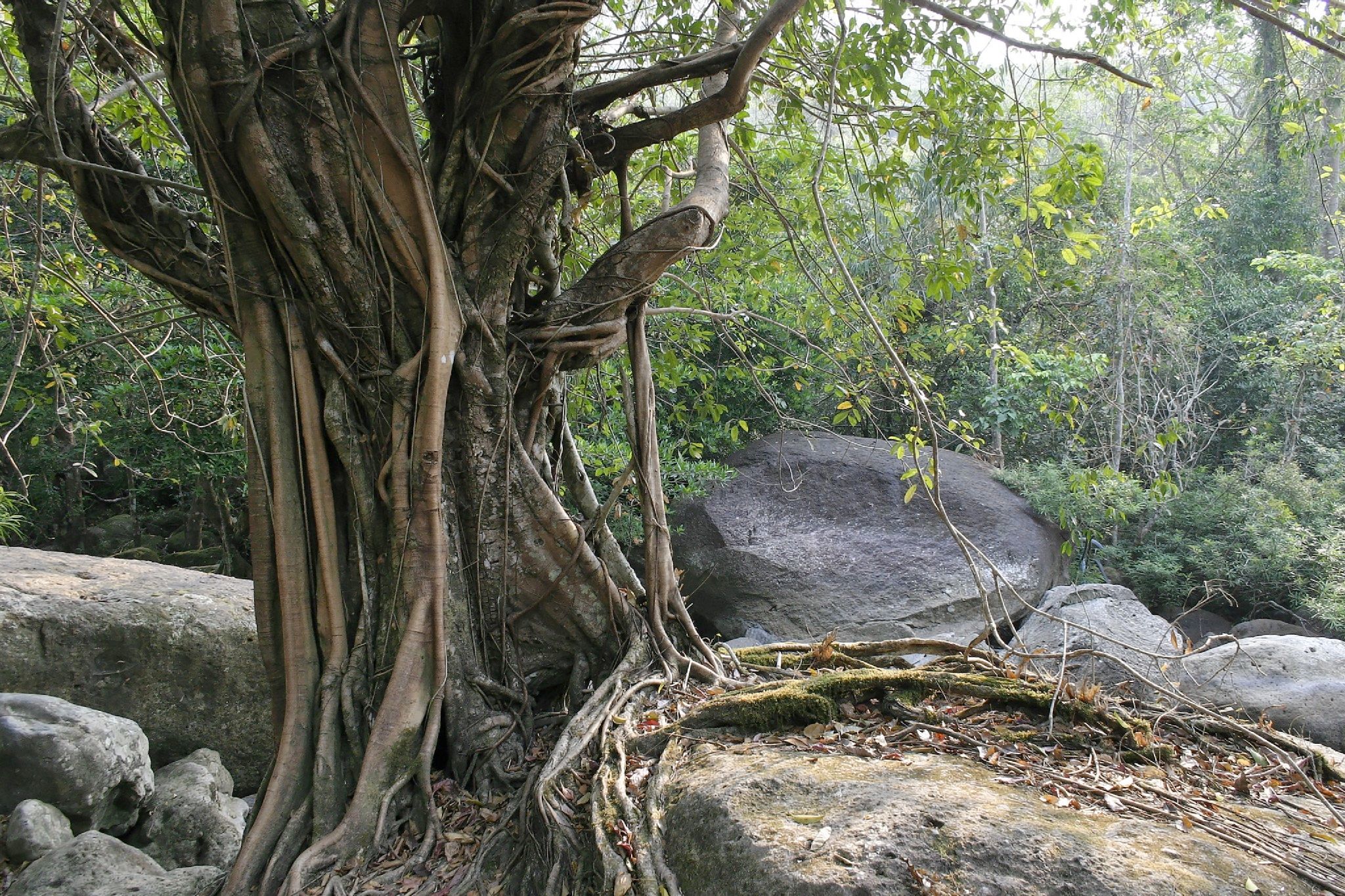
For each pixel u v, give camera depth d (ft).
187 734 27.02
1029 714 15.70
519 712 17.31
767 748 14.79
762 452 48.98
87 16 16.57
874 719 15.81
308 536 16.29
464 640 17.10
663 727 15.71
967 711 15.75
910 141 22.77
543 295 19.11
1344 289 47.57
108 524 56.75
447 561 16.87
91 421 34.96
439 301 15.97
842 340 28.45
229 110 14.78
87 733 20.76
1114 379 50.44
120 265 29.84
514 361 17.95
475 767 16.33
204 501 51.55
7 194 25.03
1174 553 45.21
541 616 18.31
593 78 26.40
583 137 19.03
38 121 16.43
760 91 23.36
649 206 30.89
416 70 20.80
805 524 44.57
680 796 13.41
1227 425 53.21
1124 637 24.40
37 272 21.03
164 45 15.01
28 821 18.97
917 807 11.98
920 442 23.84
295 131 15.44
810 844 11.42
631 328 19.34
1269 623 40.22
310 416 16.19
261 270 16.12
